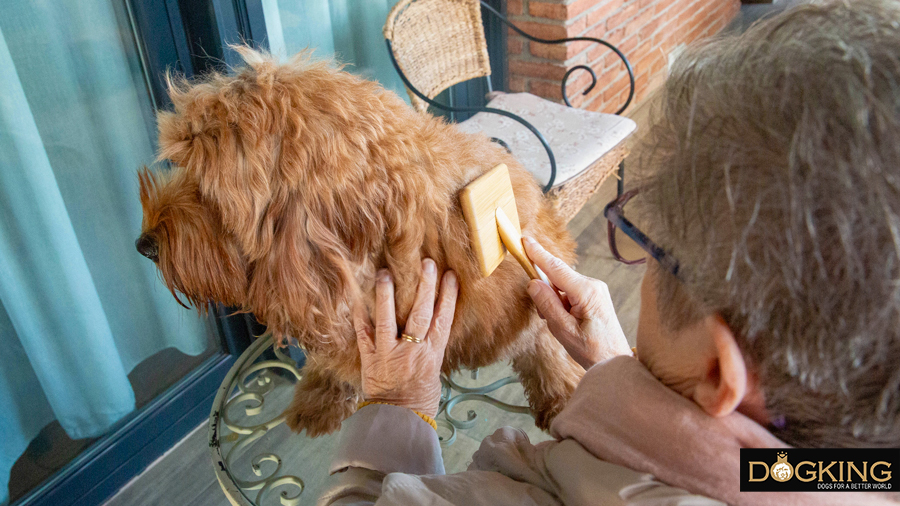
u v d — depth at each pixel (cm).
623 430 47
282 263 78
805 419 41
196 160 75
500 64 268
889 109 31
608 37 284
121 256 150
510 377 131
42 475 143
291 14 173
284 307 82
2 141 120
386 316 80
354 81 81
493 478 54
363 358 83
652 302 48
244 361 131
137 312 159
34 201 127
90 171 138
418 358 81
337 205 75
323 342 86
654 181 44
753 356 40
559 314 80
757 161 35
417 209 78
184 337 168
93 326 144
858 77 32
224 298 86
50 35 123
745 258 35
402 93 226
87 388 149
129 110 142
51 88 126
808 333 35
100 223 144
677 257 42
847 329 34
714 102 39
